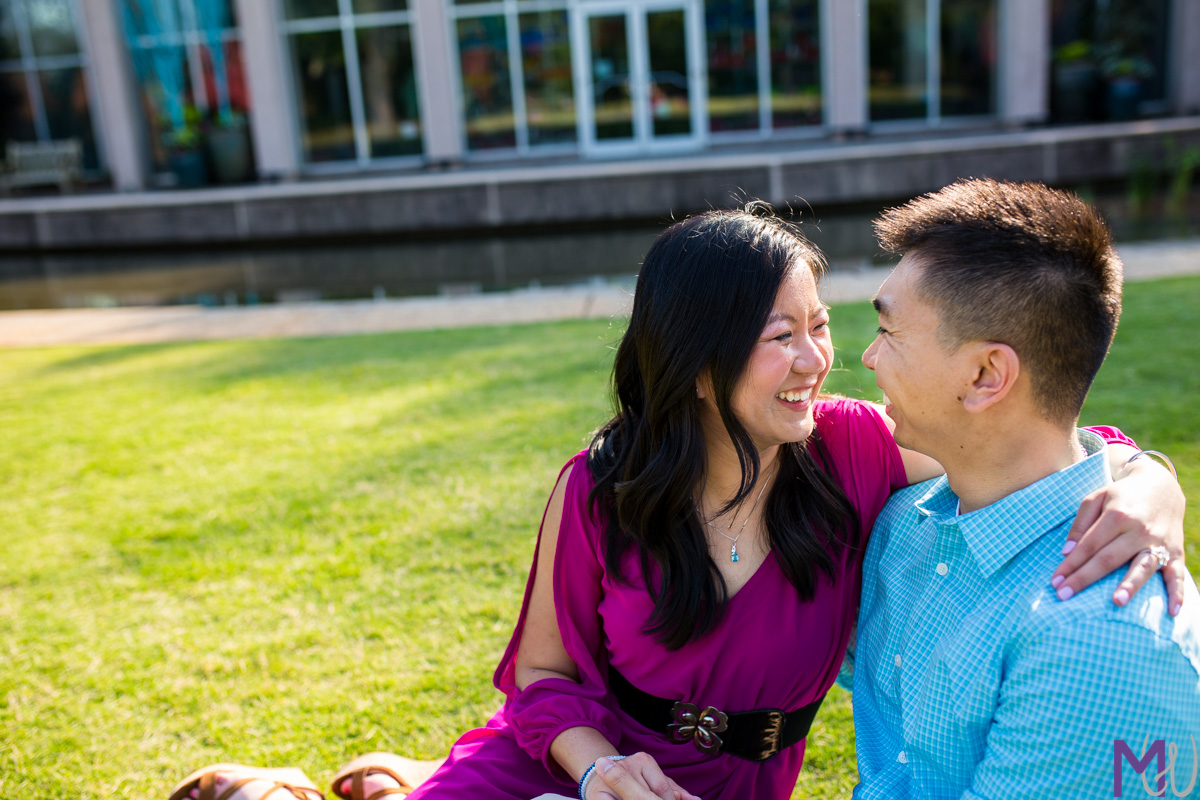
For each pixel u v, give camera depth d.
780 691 1.42
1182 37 14.26
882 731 1.33
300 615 2.65
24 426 4.53
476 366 5.12
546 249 10.94
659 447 1.34
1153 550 1.06
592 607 1.47
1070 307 1.06
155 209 12.74
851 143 14.12
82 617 2.72
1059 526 1.14
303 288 9.45
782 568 1.38
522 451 3.72
